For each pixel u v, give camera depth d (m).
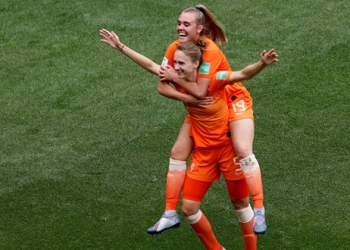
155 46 32.53
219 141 20.12
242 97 20.52
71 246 22.45
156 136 27.34
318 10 33.97
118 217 23.56
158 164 25.89
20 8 35.59
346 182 24.55
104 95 29.86
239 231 22.92
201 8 20.22
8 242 22.67
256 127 27.38
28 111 29.22
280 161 25.66
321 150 26.08
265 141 26.62
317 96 28.83
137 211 23.78
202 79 19.56
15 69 31.72
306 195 24.11
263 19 33.62
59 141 27.41
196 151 20.52
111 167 25.84
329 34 32.31
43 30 34.09
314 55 31.11
